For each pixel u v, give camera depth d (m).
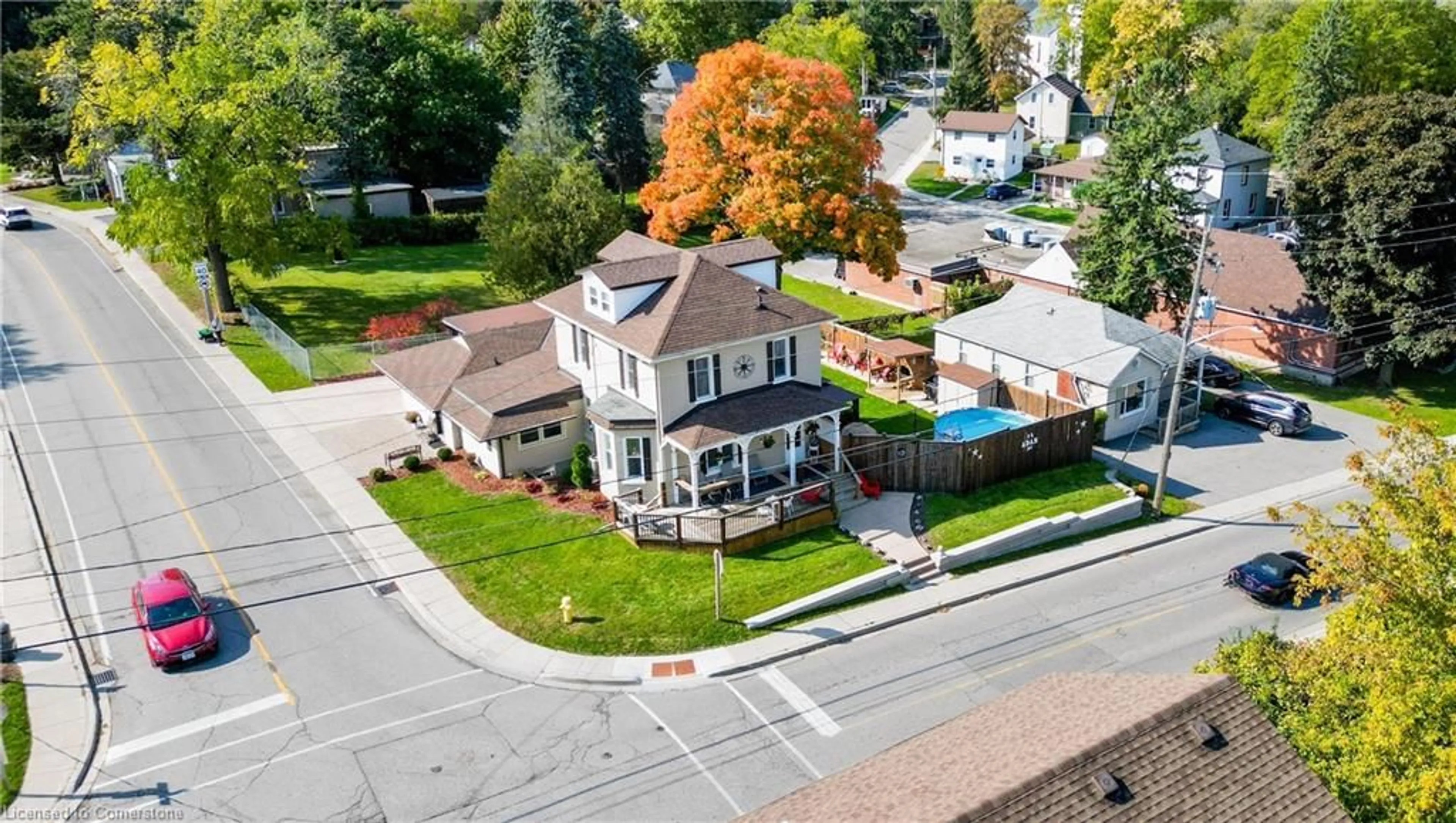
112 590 31.39
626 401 36.34
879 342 48.44
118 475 38.81
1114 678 18.56
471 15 120.69
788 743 25.11
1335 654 19.52
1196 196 63.94
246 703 26.56
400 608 30.80
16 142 87.00
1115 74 94.38
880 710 26.30
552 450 39.28
